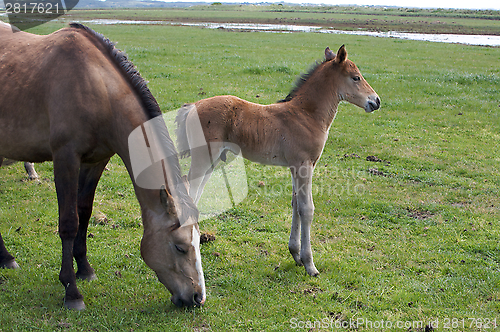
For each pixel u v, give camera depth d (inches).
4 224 211.8
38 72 148.0
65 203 146.1
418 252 202.1
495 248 204.5
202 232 211.8
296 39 1165.7
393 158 332.2
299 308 157.0
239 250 201.6
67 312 145.6
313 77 191.3
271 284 173.8
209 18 2487.7
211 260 191.3
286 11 3732.8
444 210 247.4
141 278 173.3
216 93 483.5
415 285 173.6
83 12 3198.8
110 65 149.2
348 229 226.2
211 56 772.0
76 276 169.5
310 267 181.6
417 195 269.3
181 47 899.4
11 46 158.1
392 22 2267.5
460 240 212.8
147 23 1863.9
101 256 187.5
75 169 146.3
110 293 160.2
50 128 145.3
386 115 449.1
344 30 1704.0
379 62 770.2
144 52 775.7
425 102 498.3
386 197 265.4
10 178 272.1
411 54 903.1
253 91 505.4
